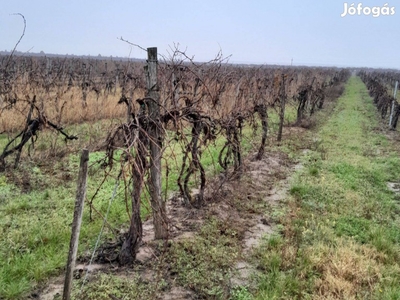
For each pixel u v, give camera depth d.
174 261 4.58
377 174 9.30
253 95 10.44
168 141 4.42
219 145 10.32
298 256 5.00
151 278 4.25
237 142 7.32
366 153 11.55
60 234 5.05
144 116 4.30
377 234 5.77
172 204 6.47
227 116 7.21
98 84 21.02
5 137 10.40
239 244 5.30
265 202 7.01
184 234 5.32
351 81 62.19
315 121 17.14
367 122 18.52
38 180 7.21
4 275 4.05
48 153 8.76
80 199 3.27
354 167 9.69
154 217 5.01
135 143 3.82
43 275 4.19
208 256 4.77
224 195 6.93
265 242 5.37
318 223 6.11
